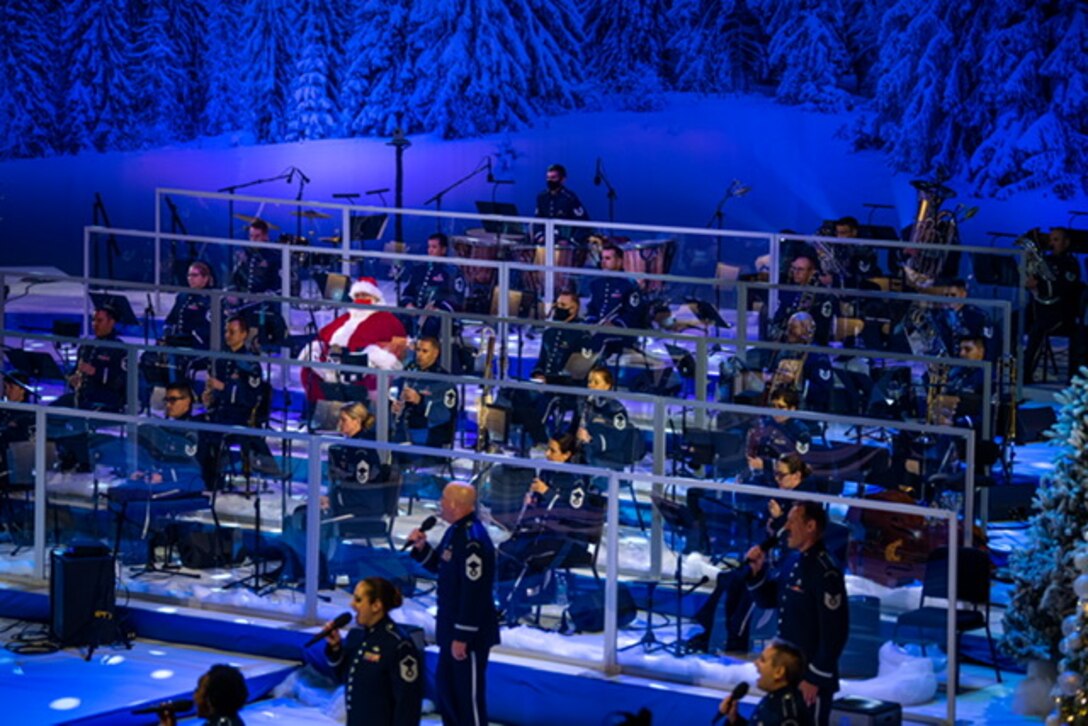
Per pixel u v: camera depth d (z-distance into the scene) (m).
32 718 12.70
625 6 34.09
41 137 36.81
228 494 14.45
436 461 13.83
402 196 32.41
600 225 23.31
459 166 34.72
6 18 36.78
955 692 12.55
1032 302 21.83
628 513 13.24
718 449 14.99
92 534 14.89
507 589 13.53
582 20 34.62
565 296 19.78
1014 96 30.88
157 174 36.34
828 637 11.30
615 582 13.20
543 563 13.41
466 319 18.48
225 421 17.20
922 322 19.34
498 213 24.50
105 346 17.42
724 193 33.44
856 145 32.75
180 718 12.95
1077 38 30.47
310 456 14.16
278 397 19.33
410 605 13.96
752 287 19.83
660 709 12.74
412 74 35.25
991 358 19.03
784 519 12.84
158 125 36.81
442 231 31.36
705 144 33.66
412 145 35.00
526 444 15.81
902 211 31.98
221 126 36.66
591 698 12.95
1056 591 12.41
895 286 21.59
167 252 23.78
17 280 20.12
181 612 14.41
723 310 20.23
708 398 18.00
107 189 36.38
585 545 13.28
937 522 12.38
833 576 11.35
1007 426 17.92
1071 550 12.48
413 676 11.18
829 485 14.71
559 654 13.37
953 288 21.00
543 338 18.09
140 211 36.06
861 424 14.45
